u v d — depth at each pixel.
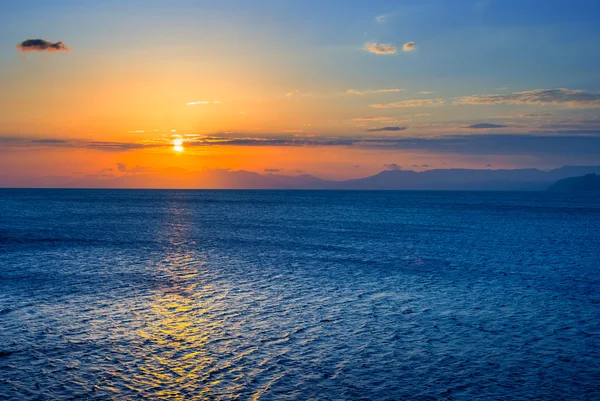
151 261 40.06
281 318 22.80
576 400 14.37
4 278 31.17
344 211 128.62
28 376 15.44
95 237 57.91
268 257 43.28
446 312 24.27
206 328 21.00
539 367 16.89
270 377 15.73
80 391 14.45
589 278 34.44
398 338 19.94
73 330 20.31
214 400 14.03
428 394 14.66
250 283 31.23
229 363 16.89
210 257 42.94
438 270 37.22
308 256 44.06
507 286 31.14
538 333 20.84
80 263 38.16
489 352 18.39
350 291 29.06
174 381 15.30
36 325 20.89
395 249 50.09
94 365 16.48
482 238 62.44
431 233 68.50
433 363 17.17
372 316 23.36
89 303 25.02
